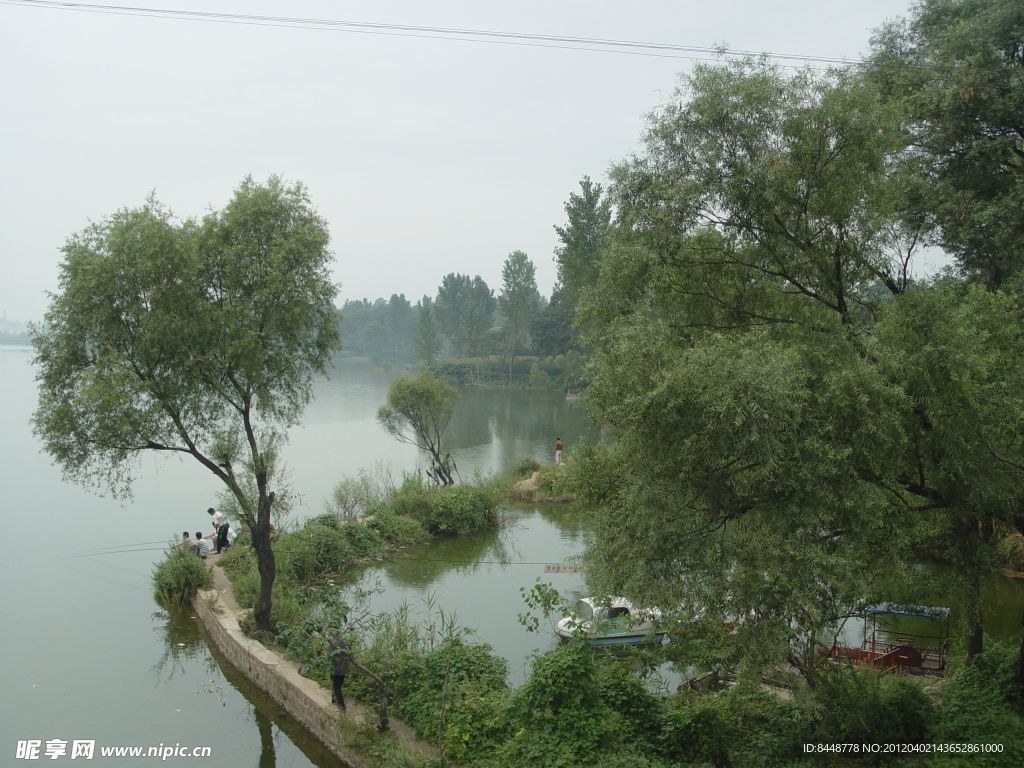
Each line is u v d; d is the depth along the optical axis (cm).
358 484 3056
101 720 1335
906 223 1308
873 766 990
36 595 2089
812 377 934
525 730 1033
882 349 959
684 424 888
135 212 1597
